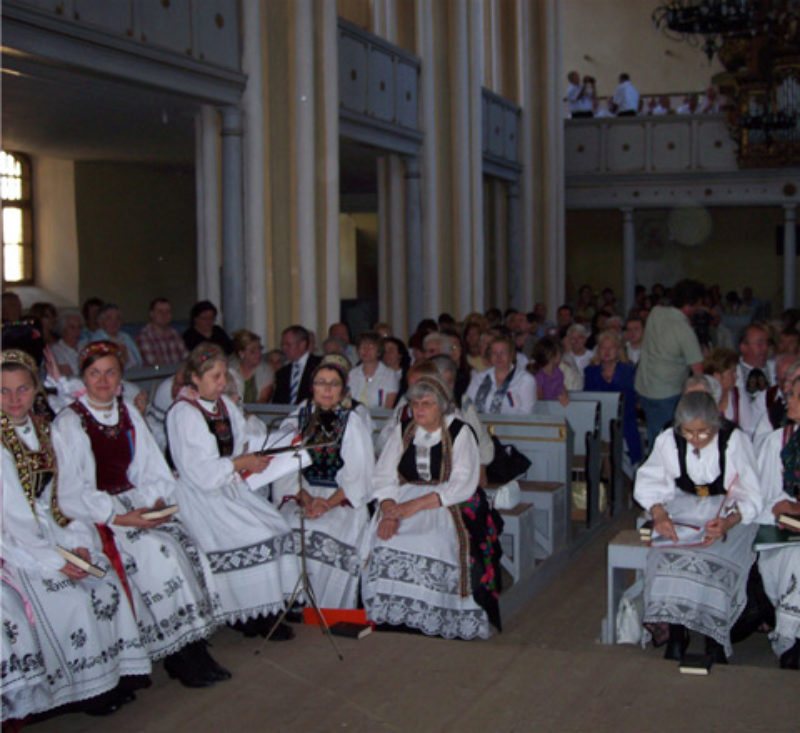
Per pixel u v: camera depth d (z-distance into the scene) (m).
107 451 4.20
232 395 5.70
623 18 26.94
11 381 3.72
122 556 4.09
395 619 5.03
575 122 21.86
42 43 7.04
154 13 8.21
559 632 5.53
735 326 20.88
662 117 21.45
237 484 4.91
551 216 19.55
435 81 14.39
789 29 19.62
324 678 4.14
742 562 4.64
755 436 5.63
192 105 9.47
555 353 8.27
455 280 15.06
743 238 23.77
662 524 4.64
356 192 20.33
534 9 19.12
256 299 9.83
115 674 3.79
